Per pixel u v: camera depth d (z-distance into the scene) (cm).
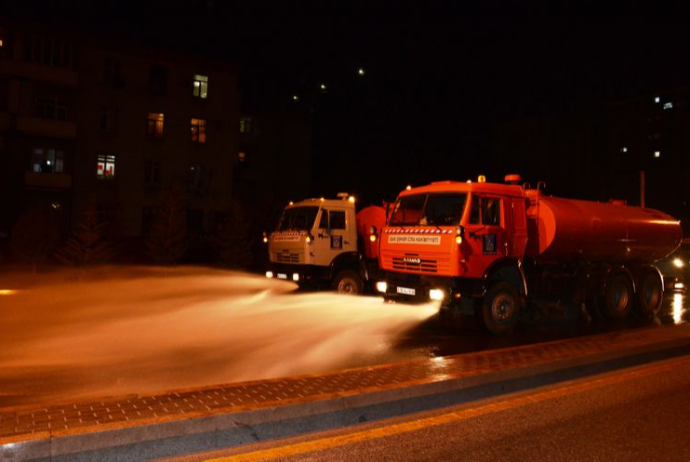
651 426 581
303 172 4838
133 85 3628
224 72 3931
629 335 1013
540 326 1263
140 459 467
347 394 589
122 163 3584
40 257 2356
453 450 505
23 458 436
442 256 1088
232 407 536
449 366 736
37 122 3294
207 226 3825
